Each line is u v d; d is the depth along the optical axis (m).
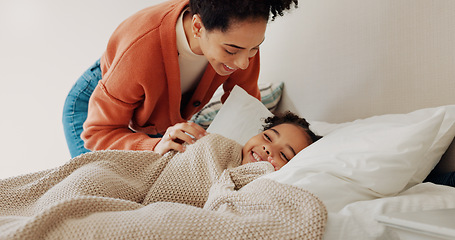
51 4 2.53
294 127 1.31
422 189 1.00
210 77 1.46
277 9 1.03
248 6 0.94
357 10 1.51
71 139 1.65
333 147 0.98
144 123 1.48
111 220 0.67
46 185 0.96
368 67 1.47
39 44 2.56
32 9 2.54
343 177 0.89
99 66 1.61
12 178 0.98
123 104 1.32
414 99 1.30
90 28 2.52
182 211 0.69
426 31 1.25
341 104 1.61
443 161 1.21
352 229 0.73
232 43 1.01
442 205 0.85
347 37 1.57
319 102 1.73
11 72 2.58
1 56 2.57
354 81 1.54
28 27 2.55
